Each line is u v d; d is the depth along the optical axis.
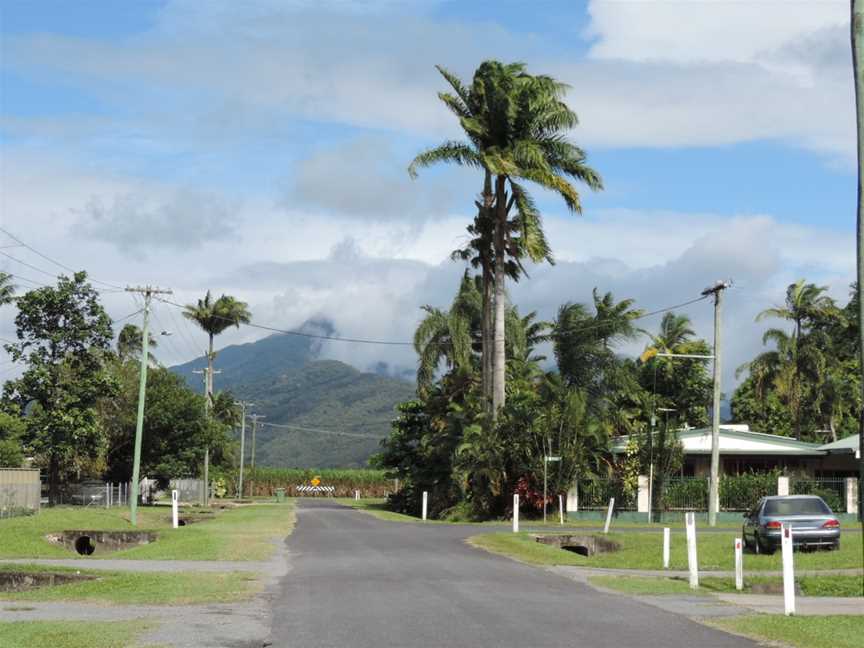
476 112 47.75
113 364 68.00
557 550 27.11
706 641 12.20
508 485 45.31
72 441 55.56
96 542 34.91
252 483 114.88
